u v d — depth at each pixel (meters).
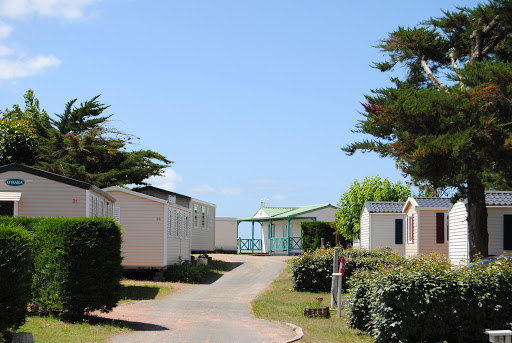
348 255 22.81
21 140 33.53
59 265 12.55
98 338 10.88
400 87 21.45
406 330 11.21
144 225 25.72
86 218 12.97
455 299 11.21
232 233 51.03
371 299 11.93
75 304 12.59
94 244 12.69
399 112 17.86
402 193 41.47
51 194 19.80
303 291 22.28
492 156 17.22
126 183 37.41
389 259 22.16
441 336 11.34
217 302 18.58
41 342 9.98
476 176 17.31
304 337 12.19
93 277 12.70
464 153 16.78
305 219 48.62
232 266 33.91
